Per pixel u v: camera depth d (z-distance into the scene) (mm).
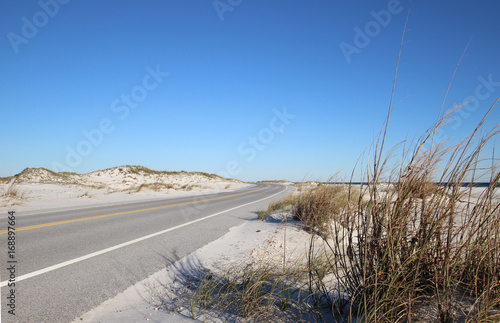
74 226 7129
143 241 5645
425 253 2273
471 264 2348
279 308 2588
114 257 4527
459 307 2160
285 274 3281
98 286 3367
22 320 2525
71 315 2654
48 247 5066
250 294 2754
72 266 4051
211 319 2488
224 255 4703
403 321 2105
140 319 2559
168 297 3080
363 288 2250
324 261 3357
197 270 3986
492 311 2006
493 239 2305
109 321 2537
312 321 2346
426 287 2348
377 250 2346
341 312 2438
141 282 3525
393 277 2203
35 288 3258
